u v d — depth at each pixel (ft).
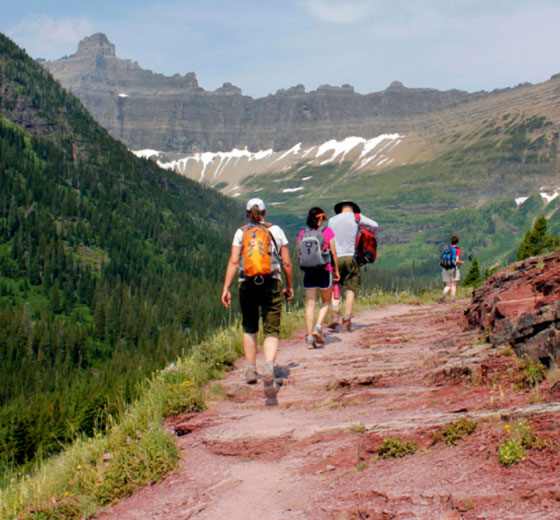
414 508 10.43
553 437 11.43
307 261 28.81
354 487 12.18
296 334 36.17
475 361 18.85
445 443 13.26
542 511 9.09
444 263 51.06
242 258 21.54
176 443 17.49
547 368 16.16
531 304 19.98
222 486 13.99
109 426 20.01
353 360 25.30
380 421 16.14
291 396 21.42
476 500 10.02
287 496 12.75
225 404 21.84
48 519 14.06
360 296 56.39
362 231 34.76
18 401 119.14
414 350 25.70
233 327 34.30
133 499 14.52
